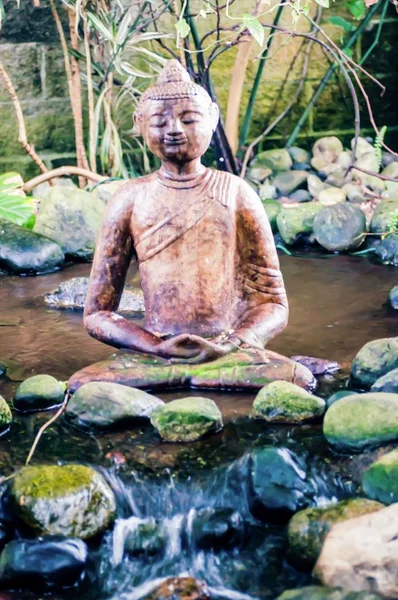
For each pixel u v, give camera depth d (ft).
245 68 17.74
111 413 8.98
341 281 13.64
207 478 8.25
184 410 8.82
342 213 15.33
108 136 17.81
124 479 8.25
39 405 9.49
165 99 9.59
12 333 11.74
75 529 7.79
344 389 9.78
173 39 18.70
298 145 20.01
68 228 15.26
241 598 7.36
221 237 9.85
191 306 9.96
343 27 18.75
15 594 7.48
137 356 9.88
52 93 18.66
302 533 7.57
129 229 9.99
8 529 7.89
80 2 16.55
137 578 7.70
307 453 8.51
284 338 11.28
